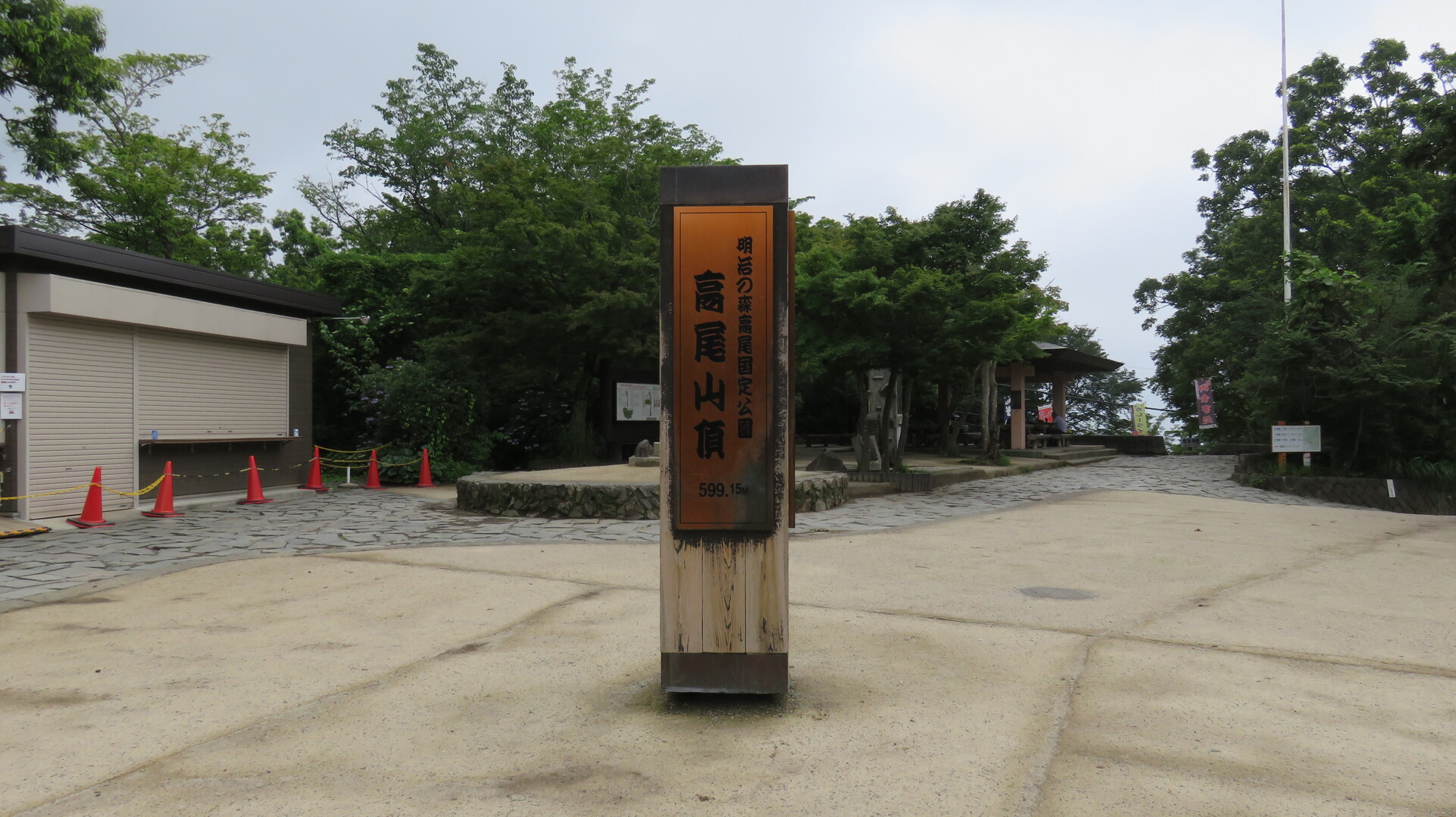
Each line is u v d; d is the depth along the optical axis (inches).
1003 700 158.4
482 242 732.7
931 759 132.2
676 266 153.9
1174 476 749.9
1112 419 1485.0
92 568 302.5
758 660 155.2
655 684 169.3
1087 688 164.2
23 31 441.7
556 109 932.0
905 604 235.9
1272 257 984.3
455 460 683.4
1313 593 250.4
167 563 312.3
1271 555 319.9
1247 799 118.3
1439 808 115.6
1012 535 373.1
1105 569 289.1
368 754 137.1
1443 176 913.5
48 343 428.5
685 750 137.3
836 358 579.8
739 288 153.2
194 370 515.5
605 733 144.9
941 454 941.2
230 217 864.9
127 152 778.2
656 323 714.8
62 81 462.0
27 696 166.6
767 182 153.4
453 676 176.7
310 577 281.9
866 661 182.4
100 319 443.2
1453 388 617.6
